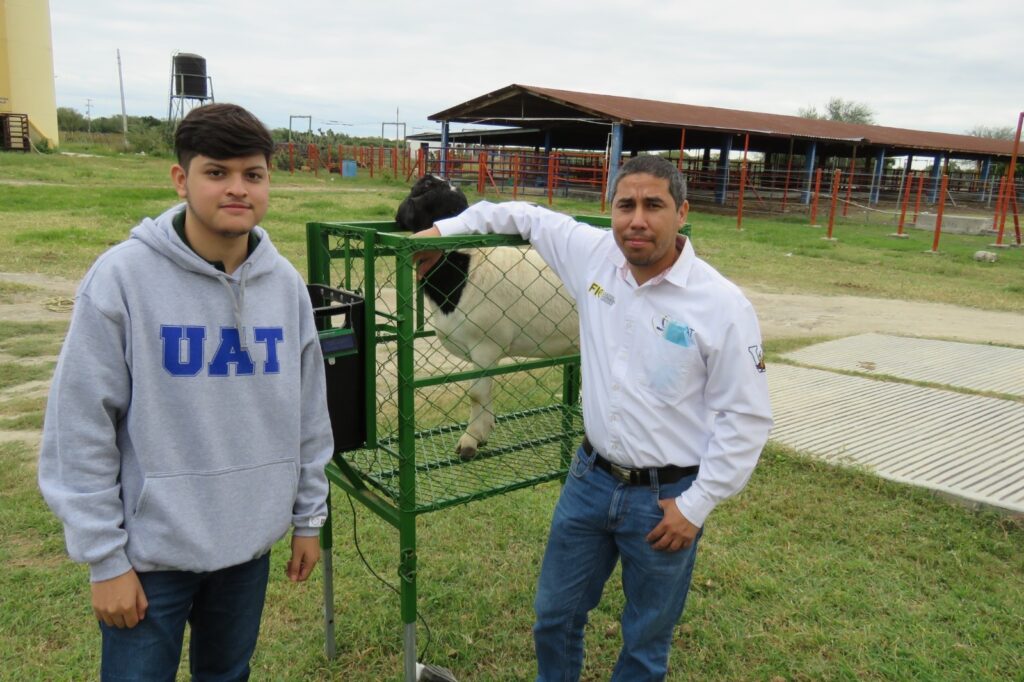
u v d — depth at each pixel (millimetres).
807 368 6898
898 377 6609
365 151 43719
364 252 2523
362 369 2572
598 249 2379
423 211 3271
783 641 3078
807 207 29062
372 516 4070
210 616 2080
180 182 1807
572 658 2576
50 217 14461
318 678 2898
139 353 1747
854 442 5023
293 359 1974
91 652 2949
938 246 17812
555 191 29047
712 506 2160
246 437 1898
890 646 3041
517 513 4105
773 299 10773
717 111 32125
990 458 4742
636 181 2066
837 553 3705
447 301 3457
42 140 39656
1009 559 3662
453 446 3750
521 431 3818
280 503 1981
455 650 3049
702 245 16312
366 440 2645
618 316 2260
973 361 7281
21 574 3400
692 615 3254
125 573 1771
